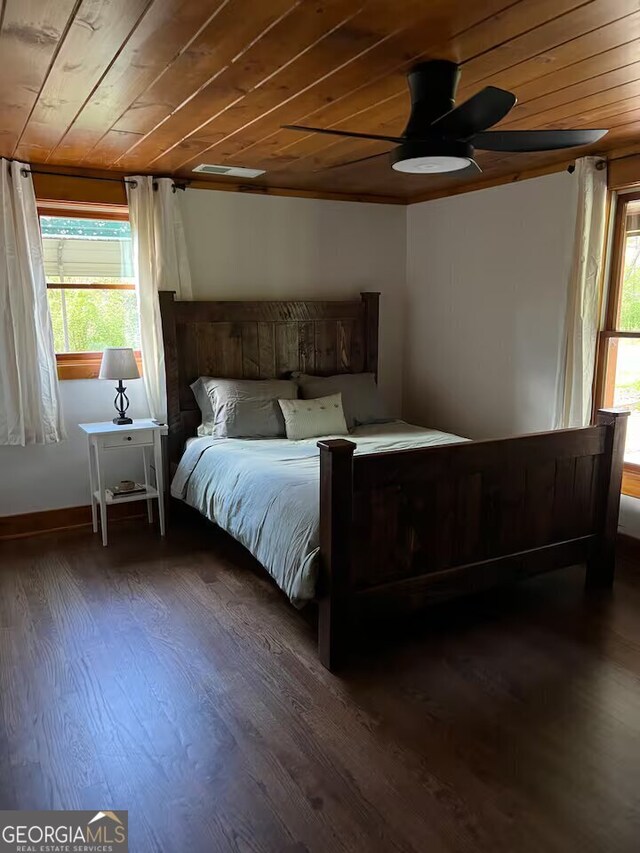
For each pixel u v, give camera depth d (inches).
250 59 82.4
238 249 173.0
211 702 90.0
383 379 203.3
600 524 124.2
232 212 170.6
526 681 95.0
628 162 132.9
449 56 82.4
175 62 83.1
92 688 93.4
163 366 162.4
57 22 70.9
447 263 184.2
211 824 68.3
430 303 192.5
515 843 65.9
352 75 88.6
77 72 86.2
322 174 158.9
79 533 159.0
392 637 108.3
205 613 117.2
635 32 75.4
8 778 75.2
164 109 103.6
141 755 79.0
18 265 142.7
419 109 87.5
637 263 139.5
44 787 73.8
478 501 108.9
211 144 127.6
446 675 96.7
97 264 160.9
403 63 84.5
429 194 187.6
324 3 66.8
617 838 66.6
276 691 92.7
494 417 173.8
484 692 92.3
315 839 66.3
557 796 72.2
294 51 79.9
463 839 66.3
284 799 71.8
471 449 106.3
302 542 101.1
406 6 67.9
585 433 118.7
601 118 113.5
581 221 138.8
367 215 191.5
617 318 144.4
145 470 161.3
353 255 191.2
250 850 64.8
